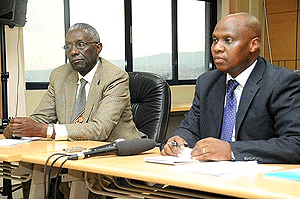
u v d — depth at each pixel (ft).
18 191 10.93
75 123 7.69
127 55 15.90
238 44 5.70
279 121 5.54
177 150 5.45
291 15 18.65
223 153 5.03
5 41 11.02
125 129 7.90
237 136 5.90
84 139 7.13
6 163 6.91
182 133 6.64
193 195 4.54
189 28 18.34
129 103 8.05
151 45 16.89
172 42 17.67
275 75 5.72
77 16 14.25
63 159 5.15
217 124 6.21
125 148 5.47
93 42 7.69
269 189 3.57
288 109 5.49
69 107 7.86
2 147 6.30
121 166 4.69
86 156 5.21
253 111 5.80
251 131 5.81
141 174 4.30
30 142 6.83
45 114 8.29
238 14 5.81
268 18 19.38
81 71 7.75
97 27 14.93
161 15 17.20
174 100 17.58
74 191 5.56
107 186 5.52
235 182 3.85
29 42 13.03
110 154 5.49
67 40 7.70
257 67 5.93
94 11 14.78
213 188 3.76
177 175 4.16
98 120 7.29
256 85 5.82
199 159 5.04
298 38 18.49
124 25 15.80
